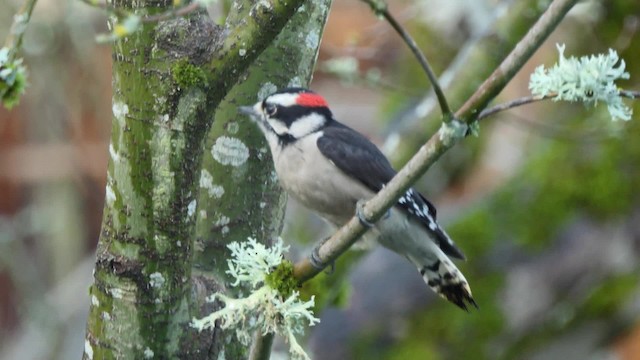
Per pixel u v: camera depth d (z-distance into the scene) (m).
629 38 11.77
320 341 12.08
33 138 17.41
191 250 5.80
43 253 16.84
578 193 12.05
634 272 11.91
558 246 12.05
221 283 6.39
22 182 17.66
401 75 14.54
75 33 15.14
